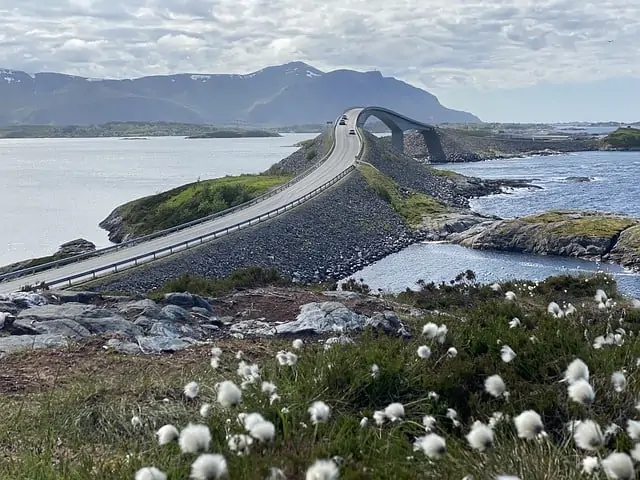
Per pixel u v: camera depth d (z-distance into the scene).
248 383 8.03
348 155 129.62
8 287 41.66
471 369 8.06
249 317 18.45
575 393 4.58
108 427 8.41
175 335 15.48
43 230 99.56
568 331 9.29
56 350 13.45
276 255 60.28
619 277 53.31
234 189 95.69
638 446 4.17
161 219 92.06
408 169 135.50
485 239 70.62
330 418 6.90
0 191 153.00
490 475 5.13
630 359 7.94
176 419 8.50
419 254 68.50
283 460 5.37
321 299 20.95
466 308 19.30
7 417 8.98
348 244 70.38
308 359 9.34
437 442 4.77
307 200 81.50
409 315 18.86
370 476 5.08
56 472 6.64
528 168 174.12
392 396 7.67
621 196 107.19
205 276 50.81
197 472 3.92
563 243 65.06
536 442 5.57
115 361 12.62
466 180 131.25
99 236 95.00
